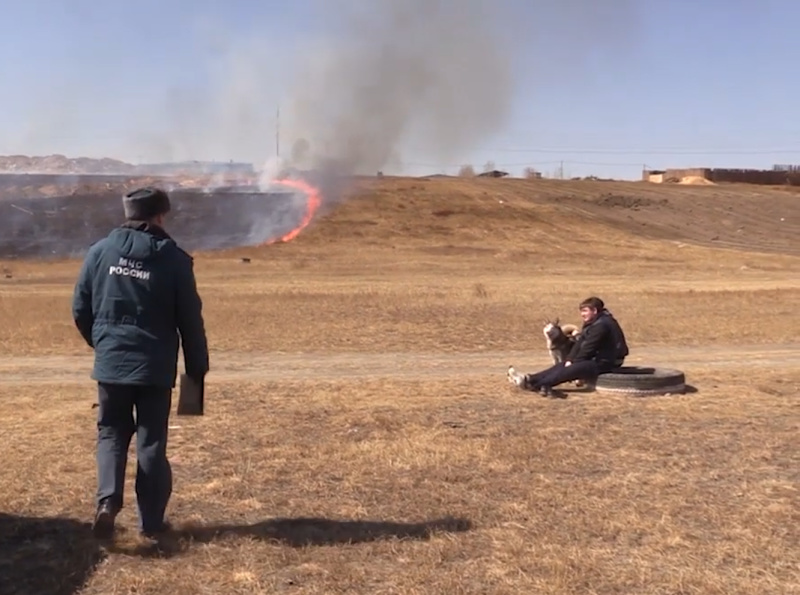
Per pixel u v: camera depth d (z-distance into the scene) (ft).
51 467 24.97
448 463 25.59
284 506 21.95
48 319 64.49
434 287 103.45
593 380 37.06
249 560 18.44
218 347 53.16
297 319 65.62
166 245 19.06
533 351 52.80
